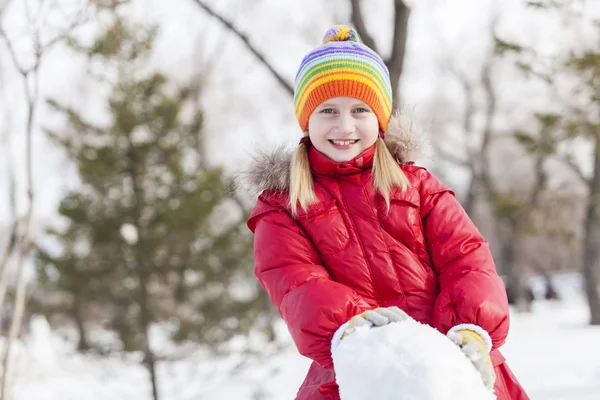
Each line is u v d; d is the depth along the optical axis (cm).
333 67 230
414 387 154
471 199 2536
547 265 4331
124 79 828
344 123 224
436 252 218
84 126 828
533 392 579
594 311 1545
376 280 211
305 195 219
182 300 821
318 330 190
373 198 220
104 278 804
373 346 165
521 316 2034
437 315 201
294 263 213
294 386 834
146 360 775
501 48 1016
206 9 784
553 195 1711
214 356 786
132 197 820
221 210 885
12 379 343
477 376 166
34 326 1080
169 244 811
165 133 820
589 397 515
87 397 847
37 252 802
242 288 883
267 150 234
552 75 1008
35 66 311
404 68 696
